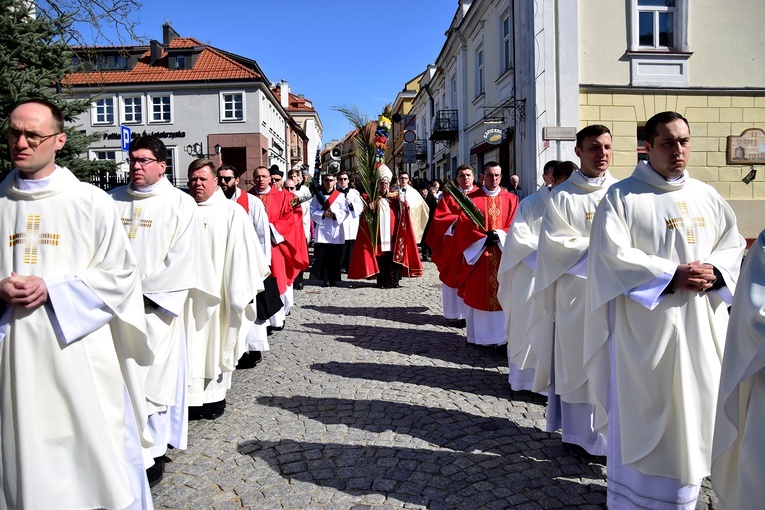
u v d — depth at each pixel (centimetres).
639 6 1283
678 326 272
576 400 354
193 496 319
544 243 381
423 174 3350
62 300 226
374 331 721
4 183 244
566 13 1259
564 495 317
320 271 1114
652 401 274
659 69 1281
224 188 561
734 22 1286
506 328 500
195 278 371
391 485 328
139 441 269
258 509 305
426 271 1323
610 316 299
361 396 479
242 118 3109
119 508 236
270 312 557
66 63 823
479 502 310
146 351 266
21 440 221
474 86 1948
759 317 207
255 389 500
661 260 273
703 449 270
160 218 349
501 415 437
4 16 748
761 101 1297
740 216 1295
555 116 1277
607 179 394
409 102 4150
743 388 230
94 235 244
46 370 228
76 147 851
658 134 285
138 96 3098
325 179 1099
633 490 284
